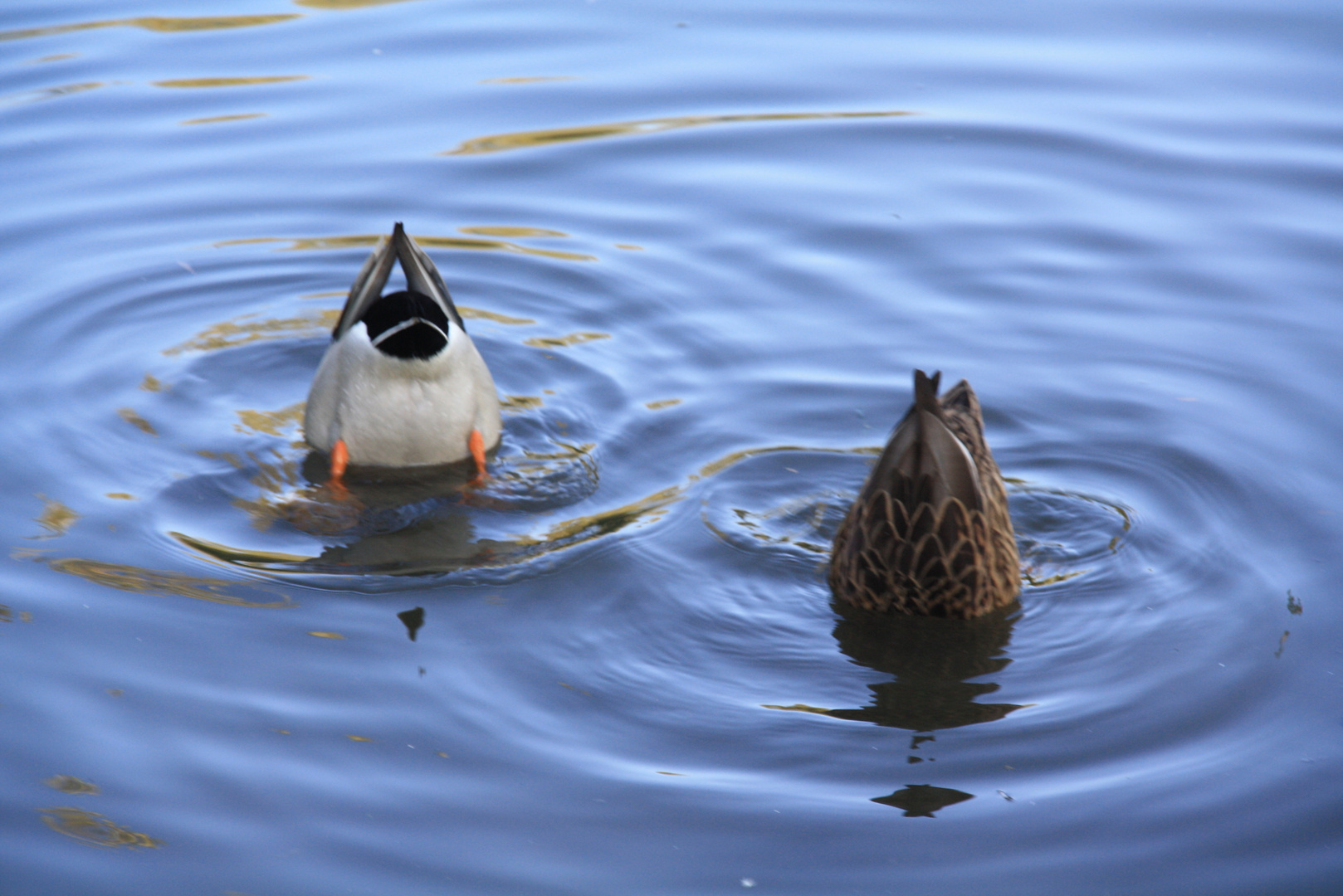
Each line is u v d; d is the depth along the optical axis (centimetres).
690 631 1016
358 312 1277
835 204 1622
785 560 1096
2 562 1052
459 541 1120
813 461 1223
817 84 1873
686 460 1229
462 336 1234
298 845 806
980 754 896
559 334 1424
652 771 877
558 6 2114
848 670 977
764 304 1461
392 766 870
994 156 1703
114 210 1594
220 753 874
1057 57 1931
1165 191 1623
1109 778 870
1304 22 2000
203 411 1299
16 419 1249
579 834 823
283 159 1703
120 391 1312
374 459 1241
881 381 1337
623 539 1117
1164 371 1333
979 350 1377
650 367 1370
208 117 1783
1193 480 1180
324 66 1925
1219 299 1436
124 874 780
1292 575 1059
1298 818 830
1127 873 795
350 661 967
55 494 1152
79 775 852
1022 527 1138
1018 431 1256
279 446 1257
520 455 1252
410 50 1978
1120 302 1441
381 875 788
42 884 771
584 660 979
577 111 1811
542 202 1639
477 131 1766
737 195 1645
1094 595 1053
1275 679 952
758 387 1333
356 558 1095
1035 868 802
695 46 1988
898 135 1753
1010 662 986
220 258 1533
